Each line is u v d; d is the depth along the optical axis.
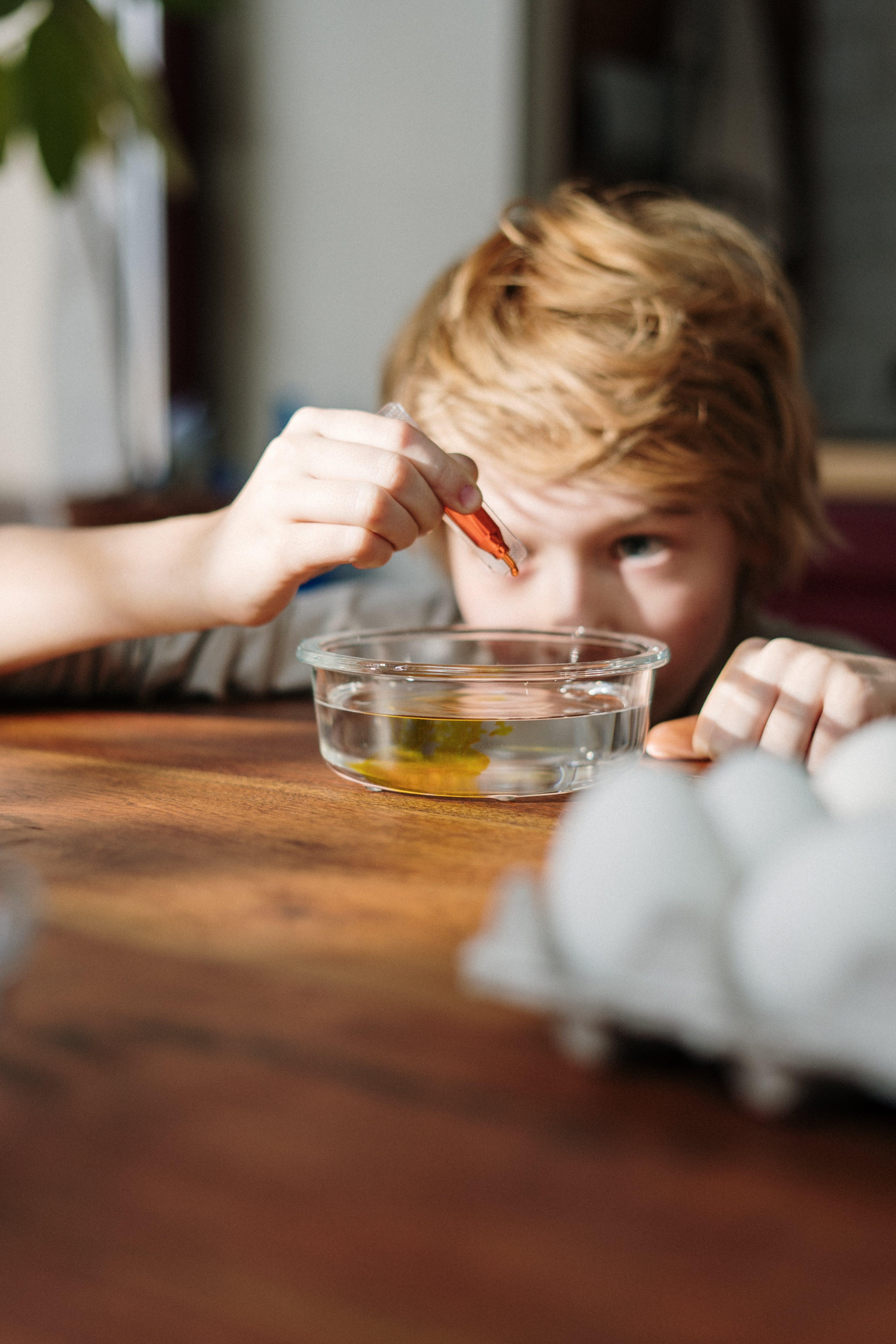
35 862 0.55
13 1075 0.39
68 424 2.43
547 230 1.04
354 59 2.37
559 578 0.95
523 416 0.92
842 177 2.50
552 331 0.95
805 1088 0.36
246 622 0.80
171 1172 0.34
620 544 0.96
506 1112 0.37
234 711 0.87
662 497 0.92
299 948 0.47
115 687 0.91
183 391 2.53
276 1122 0.37
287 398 2.53
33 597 0.85
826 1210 0.32
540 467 0.91
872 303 2.54
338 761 0.66
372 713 0.64
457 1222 0.31
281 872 0.54
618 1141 0.35
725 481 0.94
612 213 1.07
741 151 2.44
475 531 0.74
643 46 2.44
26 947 0.43
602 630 0.95
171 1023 0.42
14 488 2.40
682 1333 0.27
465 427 0.93
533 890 0.41
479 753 0.63
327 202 2.44
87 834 0.58
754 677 0.70
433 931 0.48
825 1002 0.34
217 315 2.56
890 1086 0.34
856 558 1.95
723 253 1.05
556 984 0.38
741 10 2.40
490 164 2.29
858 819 0.38
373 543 0.73
